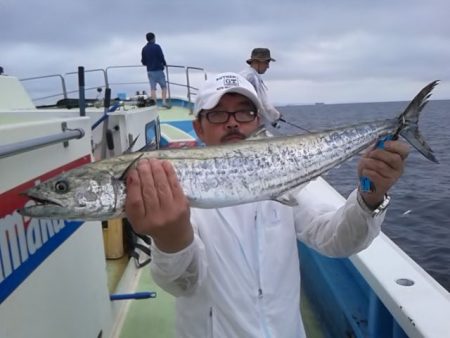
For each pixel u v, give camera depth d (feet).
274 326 2.66
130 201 2.23
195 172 2.69
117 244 5.33
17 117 3.06
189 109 17.80
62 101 7.94
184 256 2.37
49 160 2.61
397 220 12.83
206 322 2.69
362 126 3.32
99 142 5.98
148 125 7.79
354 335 3.67
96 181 2.47
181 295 2.64
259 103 3.31
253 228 2.82
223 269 2.70
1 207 2.06
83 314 3.10
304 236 3.13
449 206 14.12
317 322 4.69
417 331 2.58
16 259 2.18
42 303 2.45
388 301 3.01
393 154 2.52
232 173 2.78
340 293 4.17
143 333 4.14
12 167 2.18
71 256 2.91
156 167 2.22
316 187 5.60
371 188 2.60
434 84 3.19
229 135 3.26
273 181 2.90
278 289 2.73
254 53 9.57
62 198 2.38
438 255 9.91
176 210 2.22
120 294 4.33
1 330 2.02
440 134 40.37
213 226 2.81
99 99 9.18
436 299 2.91
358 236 2.75
